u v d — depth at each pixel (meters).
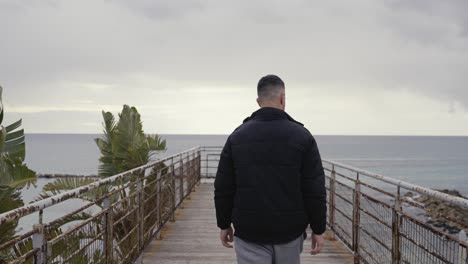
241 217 2.60
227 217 2.79
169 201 8.00
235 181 2.72
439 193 2.86
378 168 106.19
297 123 2.70
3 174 4.93
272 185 2.55
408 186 3.39
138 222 5.38
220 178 2.72
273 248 2.61
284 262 2.64
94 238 3.67
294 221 2.56
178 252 6.07
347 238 5.92
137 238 5.38
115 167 9.79
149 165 5.88
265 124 2.62
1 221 2.21
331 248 6.17
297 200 2.57
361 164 122.00
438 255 2.92
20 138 5.86
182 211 9.27
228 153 2.70
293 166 2.55
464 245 2.59
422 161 142.38
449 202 2.71
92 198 7.55
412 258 3.37
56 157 176.38
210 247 6.34
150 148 10.38
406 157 172.50
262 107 2.71
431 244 3.05
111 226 4.11
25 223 19.86
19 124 5.90
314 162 2.59
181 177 9.62
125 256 4.90
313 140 2.64
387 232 4.01
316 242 2.79
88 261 3.49
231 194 2.73
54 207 29.36
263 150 2.57
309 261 5.56
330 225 6.76
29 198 32.09
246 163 2.59
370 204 4.66
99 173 9.87
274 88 2.71
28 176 5.05
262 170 2.56
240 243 2.68
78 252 3.27
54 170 98.62
